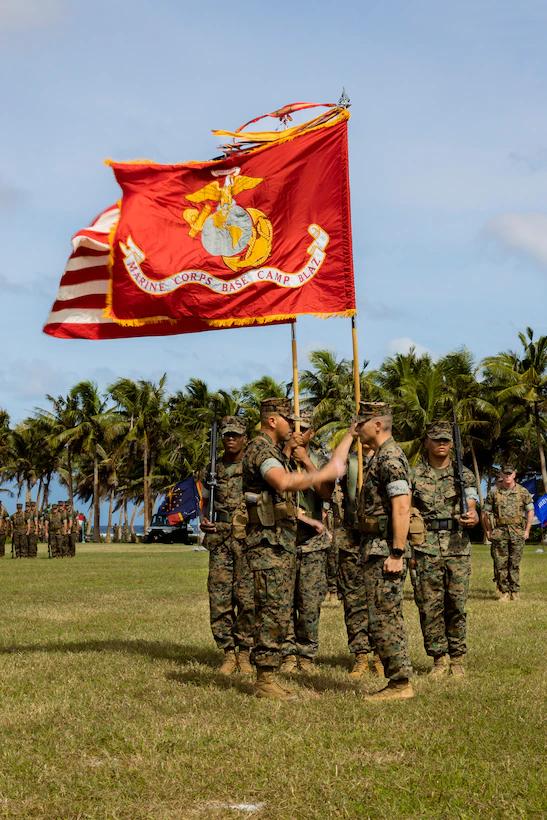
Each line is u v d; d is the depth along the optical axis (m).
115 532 79.44
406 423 51.47
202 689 7.10
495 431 51.28
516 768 4.93
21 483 75.38
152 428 66.31
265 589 6.82
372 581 6.82
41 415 69.50
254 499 6.88
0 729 5.88
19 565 26.73
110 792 4.66
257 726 5.90
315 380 56.56
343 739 5.58
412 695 6.80
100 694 6.90
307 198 9.77
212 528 8.21
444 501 8.04
